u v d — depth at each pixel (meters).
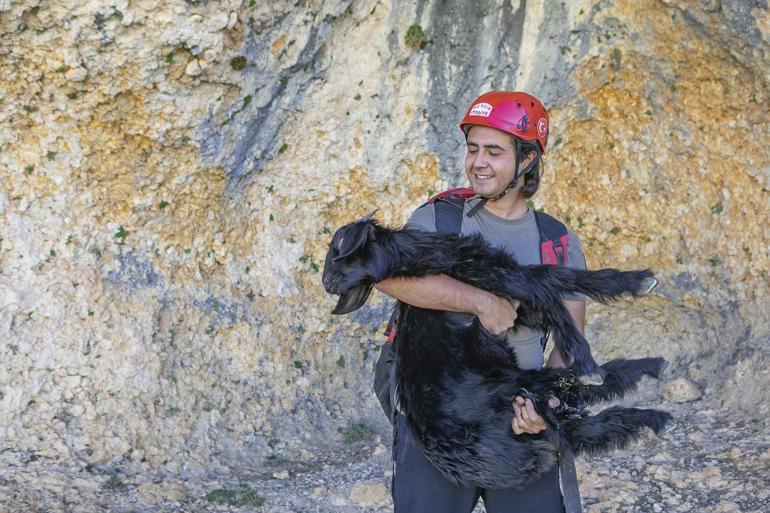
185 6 4.74
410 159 6.19
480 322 2.58
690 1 5.71
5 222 5.11
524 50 6.00
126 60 4.83
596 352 6.42
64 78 4.82
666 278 6.40
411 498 2.68
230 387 5.62
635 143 6.37
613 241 6.53
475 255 2.56
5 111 4.90
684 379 6.02
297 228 6.15
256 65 5.28
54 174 5.17
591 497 4.70
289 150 5.91
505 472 2.52
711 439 5.36
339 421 5.82
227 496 4.72
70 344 5.15
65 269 5.25
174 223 5.62
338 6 5.39
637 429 2.62
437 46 5.90
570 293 2.59
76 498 4.44
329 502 4.76
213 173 5.59
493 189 2.67
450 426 2.54
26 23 4.57
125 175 5.33
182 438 5.19
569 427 2.60
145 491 4.60
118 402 5.14
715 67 5.94
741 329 6.10
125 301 5.41
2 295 5.05
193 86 5.11
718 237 6.25
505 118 2.62
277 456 5.35
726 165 6.15
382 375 2.87
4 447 4.76
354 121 5.96
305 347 6.08
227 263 5.89
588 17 5.98
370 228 2.47
